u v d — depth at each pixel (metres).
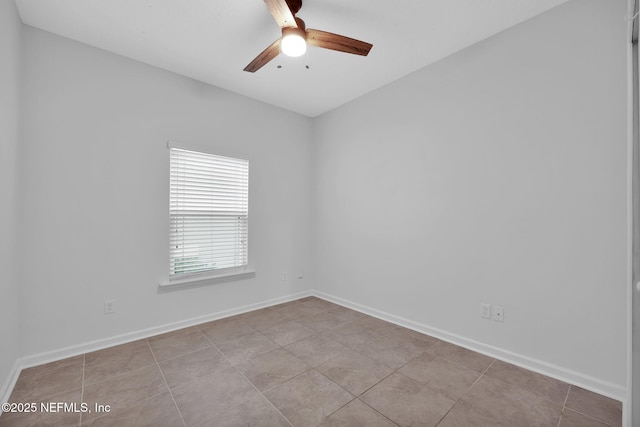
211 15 2.13
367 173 3.43
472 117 2.50
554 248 2.07
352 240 3.61
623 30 1.82
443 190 2.71
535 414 1.68
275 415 1.66
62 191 2.33
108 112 2.55
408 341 2.65
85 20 2.17
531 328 2.18
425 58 2.71
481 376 2.07
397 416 1.66
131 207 2.66
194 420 1.62
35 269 2.22
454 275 2.62
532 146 2.17
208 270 3.17
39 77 2.24
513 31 2.26
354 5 2.04
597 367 1.90
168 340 2.66
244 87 3.27
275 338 2.71
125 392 1.87
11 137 1.93
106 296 2.53
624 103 1.82
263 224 3.64
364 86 3.26
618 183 1.84
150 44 2.48
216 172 3.23
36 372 2.10
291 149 3.94
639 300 1.40
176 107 2.94
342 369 2.16
